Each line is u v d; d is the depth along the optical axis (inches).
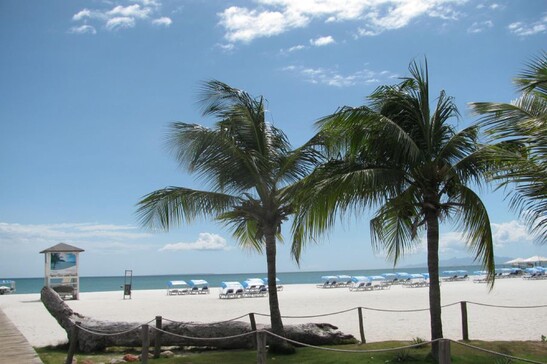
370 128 348.8
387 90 373.4
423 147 369.1
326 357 386.6
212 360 397.7
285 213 447.5
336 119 340.5
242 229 539.8
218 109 450.3
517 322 650.8
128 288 1444.4
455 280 2375.7
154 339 460.1
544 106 311.6
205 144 418.9
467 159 354.6
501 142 344.2
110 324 467.8
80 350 463.5
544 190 279.9
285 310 934.4
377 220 411.5
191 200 433.7
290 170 451.8
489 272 358.3
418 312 818.8
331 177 353.7
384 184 345.7
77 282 1296.8
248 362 385.4
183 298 1462.8
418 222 379.6
